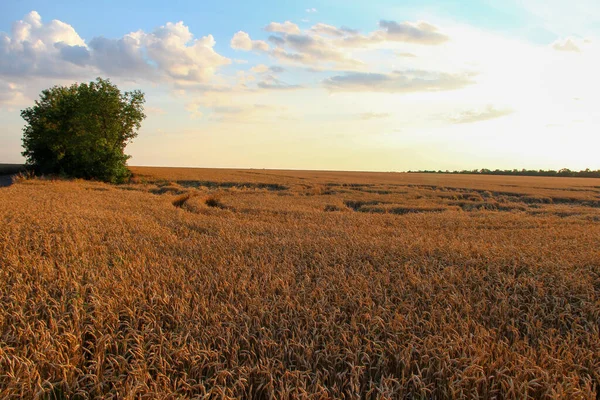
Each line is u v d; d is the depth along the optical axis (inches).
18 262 363.9
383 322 258.1
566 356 225.8
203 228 611.5
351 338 242.7
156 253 426.3
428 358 219.3
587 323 277.7
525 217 888.3
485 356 223.9
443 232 654.5
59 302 277.6
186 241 503.2
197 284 325.4
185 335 238.4
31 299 276.4
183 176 2177.7
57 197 949.8
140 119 1883.6
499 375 206.4
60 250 418.3
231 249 462.0
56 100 2148.1
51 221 583.2
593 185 2198.6
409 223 749.3
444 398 197.6
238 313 266.2
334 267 394.6
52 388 186.9
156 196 1138.0
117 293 295.0
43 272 339.6
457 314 272.8
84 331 238.1
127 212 762.2
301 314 269.6
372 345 237.3
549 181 2699.3
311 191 1514.5
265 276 345.1
